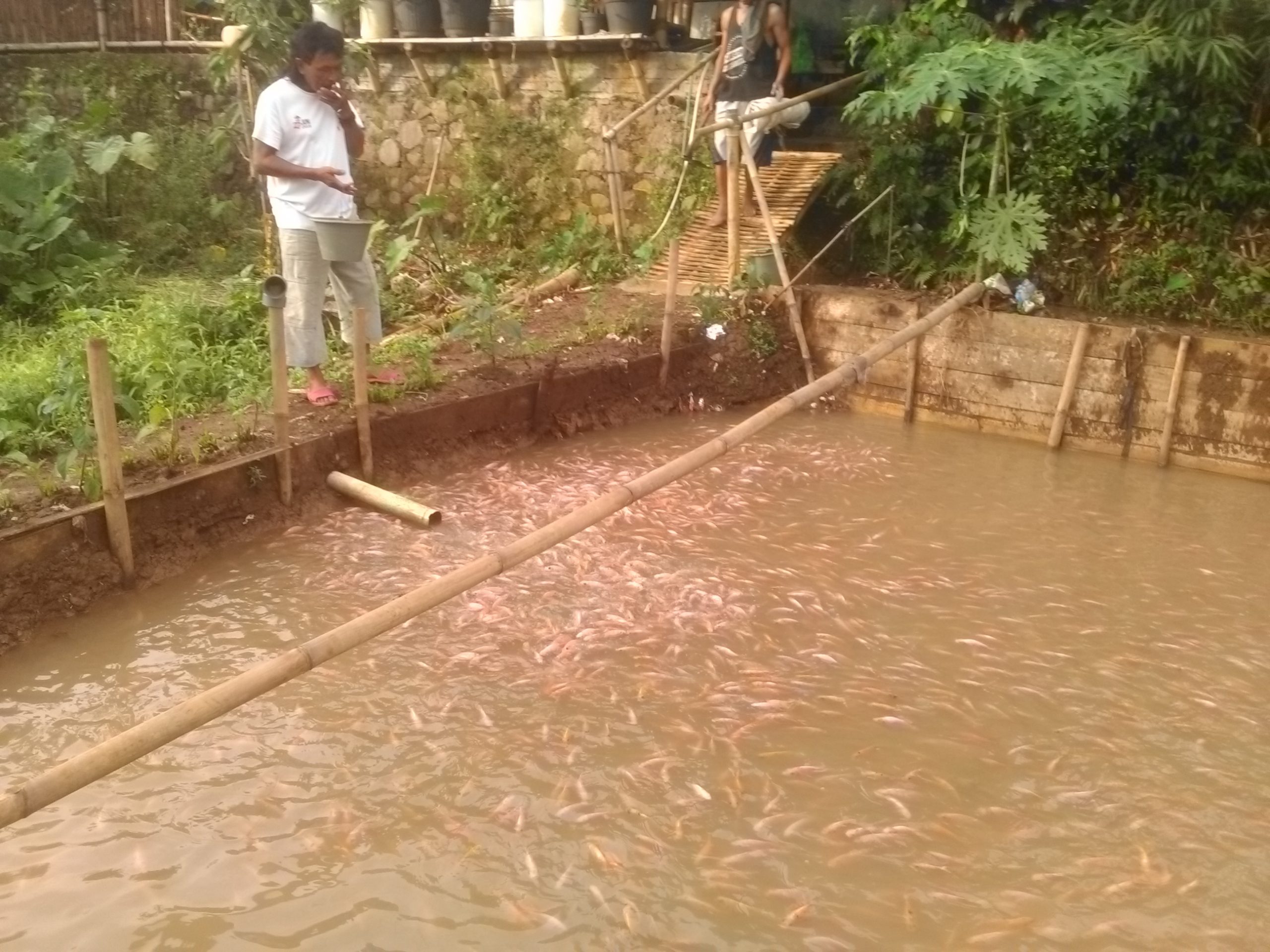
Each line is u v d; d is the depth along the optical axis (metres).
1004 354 7.88
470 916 3.31
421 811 3.77
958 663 4.82
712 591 5.37
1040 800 3.91
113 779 3.90
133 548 5.16
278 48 9.53
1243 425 7.09
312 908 3.34
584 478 6.74
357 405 6.21
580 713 4.34
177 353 7.04
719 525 6.20
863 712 4.42
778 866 3.54
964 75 7.42
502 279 9.88
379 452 6.45
